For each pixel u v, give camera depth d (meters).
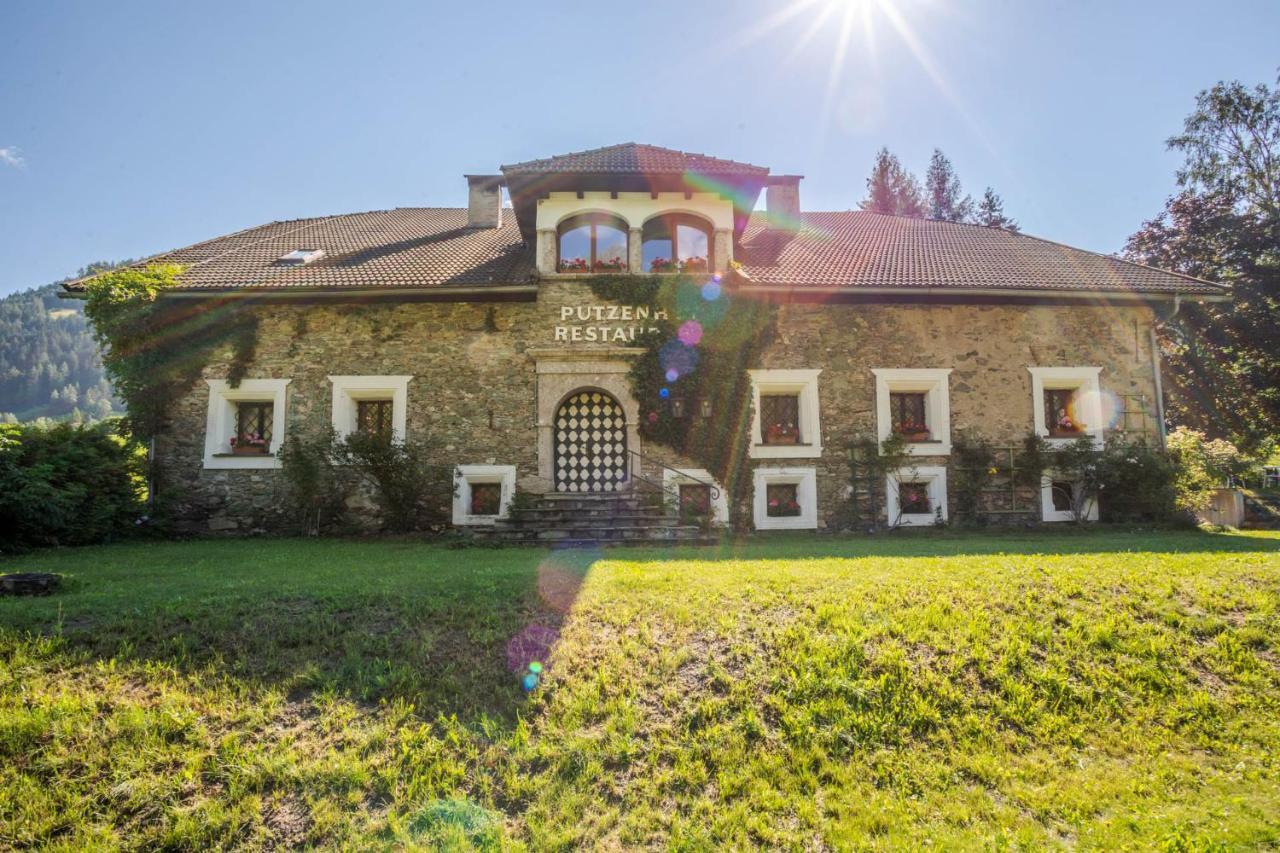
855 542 12.22
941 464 15.12
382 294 14.76
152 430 14.57
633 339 14.92
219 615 5.97
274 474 14.61
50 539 11.88
